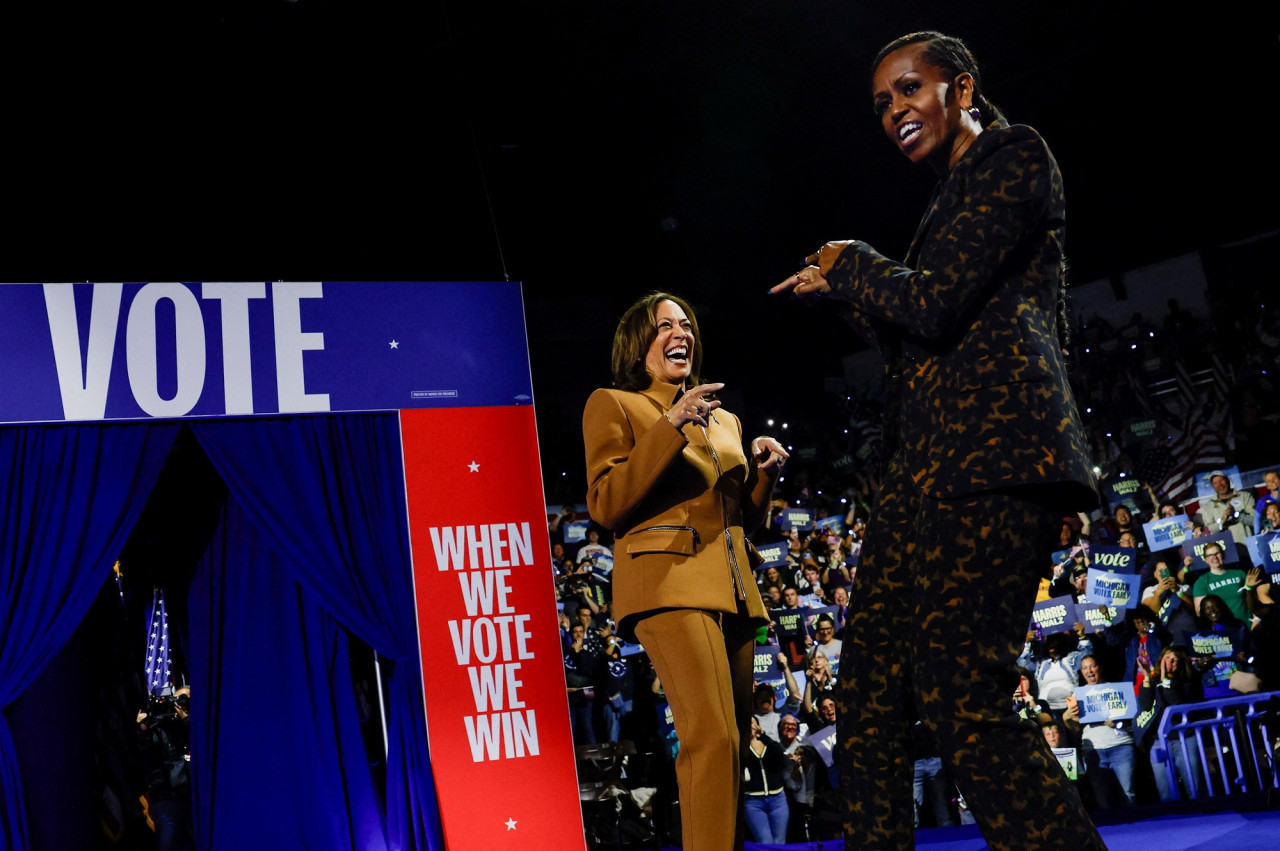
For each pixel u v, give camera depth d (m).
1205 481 9.52
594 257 11.23
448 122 9.12
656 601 2.63
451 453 6.40
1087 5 7.93
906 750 1.87
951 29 8.19
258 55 8.02
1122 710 7.71
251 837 6.21
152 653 7.35
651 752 8.03
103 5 7.25
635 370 3.05
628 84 8.90
